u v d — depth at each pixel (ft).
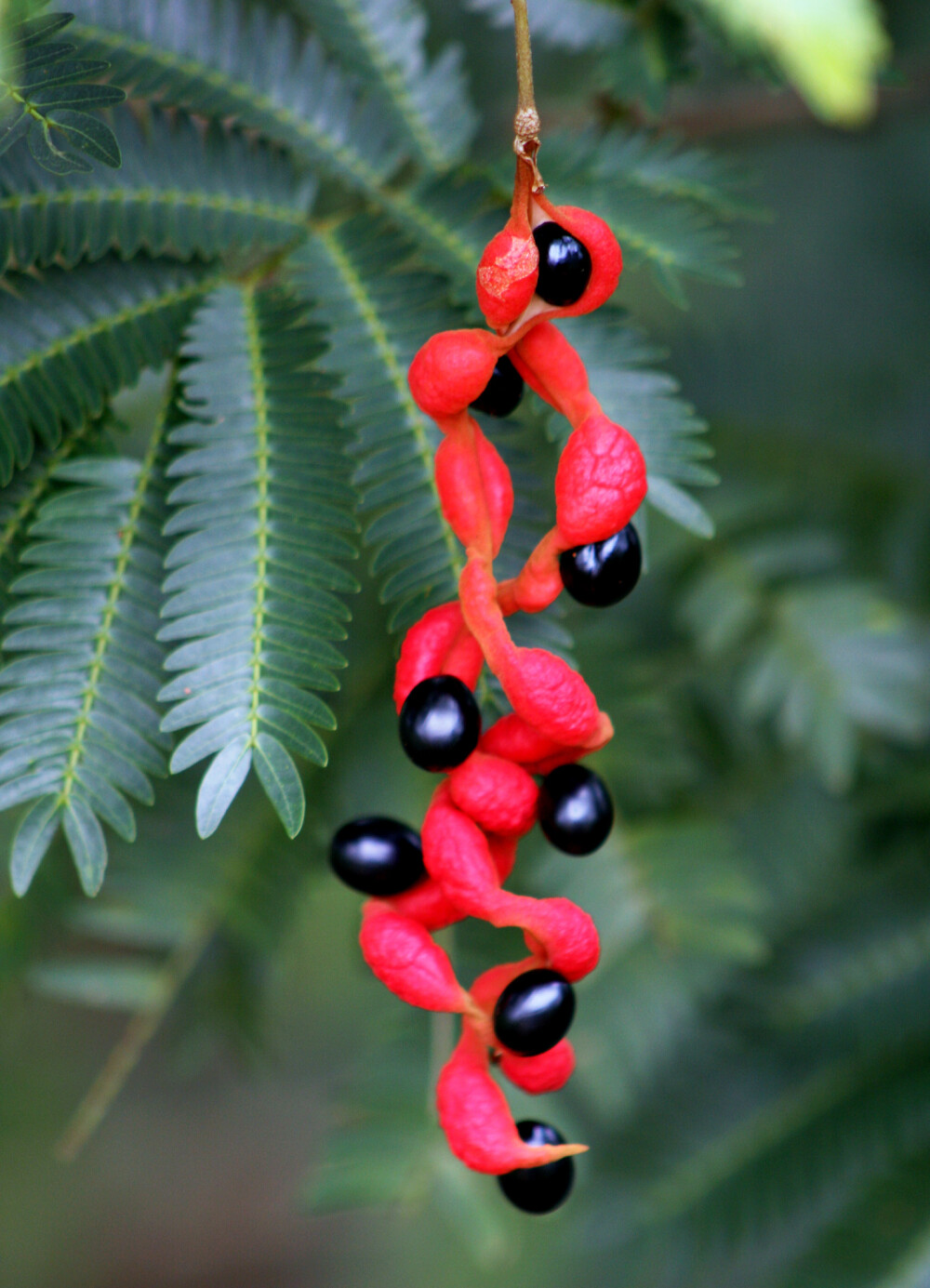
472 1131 1.24
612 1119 1.77
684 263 1.44
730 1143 1.77
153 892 1.57
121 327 1.39
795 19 1.45
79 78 1.28
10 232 1.37
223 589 1.33
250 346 1.39
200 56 1.45
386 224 1.44
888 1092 1.78
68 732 1.32
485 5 1.54
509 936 1.53
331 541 1.34
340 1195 1.52
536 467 1.59
